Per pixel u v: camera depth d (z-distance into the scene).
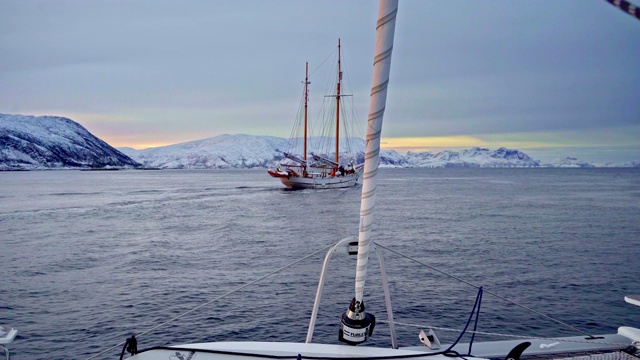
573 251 29.73
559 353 4.19
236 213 60.03
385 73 2.76
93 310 17.56
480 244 32.75
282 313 16.47
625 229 41.06
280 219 53.16
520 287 20.05
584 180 180.25
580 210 59.72
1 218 54.03
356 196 85.44
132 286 21.52
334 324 15.26
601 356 4.13
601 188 118.38
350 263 25.66
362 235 3.39
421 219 49.38
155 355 3.70
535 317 15.66
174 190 109.94
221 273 24.53
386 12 2.64
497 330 14.38
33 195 91.62
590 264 25.42
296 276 22.70
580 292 19.19
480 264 25.45
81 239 38.16
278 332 14.59
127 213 59.84
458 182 164.25
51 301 18.91
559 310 16.58
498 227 42.66
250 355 3.71
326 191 94.69
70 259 29.20
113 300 18.97
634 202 72.50
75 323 15.91
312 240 37.38
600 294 18.86
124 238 38.69
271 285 20.84
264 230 43.91
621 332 4.62
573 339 4.46
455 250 30.22
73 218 54.09
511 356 3.77
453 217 51.31
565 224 44.94
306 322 15.45
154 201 78.12
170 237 39.22
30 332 14.95
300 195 88.06
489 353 4.16
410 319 15.38
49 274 24.58
